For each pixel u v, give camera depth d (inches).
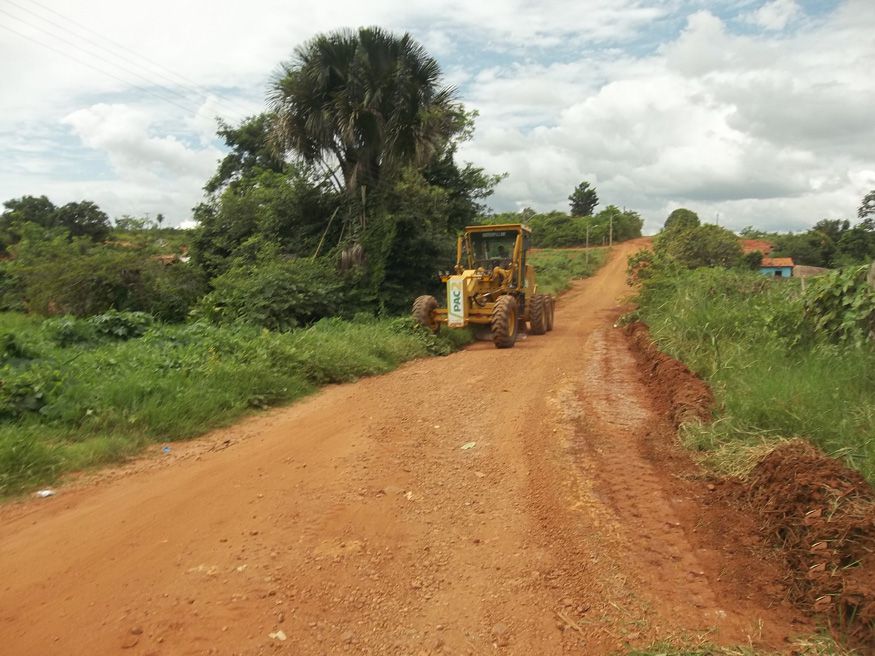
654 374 394.9
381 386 399.9
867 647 126.4
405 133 727.1
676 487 212.8
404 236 717.3
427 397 361.7
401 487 221.0
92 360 377.1
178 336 462.0
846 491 170.7
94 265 633.0
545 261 2005.4
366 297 683.4
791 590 147.7
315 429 298.0
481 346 623.5
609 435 275.0
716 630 135.7
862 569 143.9
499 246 672.4
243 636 135.4
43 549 177.6
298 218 772.6
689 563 164.6
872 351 297.0
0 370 317.4
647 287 743.7
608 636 136.1
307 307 609.0
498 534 185.8
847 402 244.1
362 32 722.2
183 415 304.2
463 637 137.5
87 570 164.2
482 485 223.8
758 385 271.1
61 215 1330.0
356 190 749.3
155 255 700.7
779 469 192.5
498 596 153.0
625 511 197.3
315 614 144.3
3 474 228.7
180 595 150.9
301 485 222.2
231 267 729.6
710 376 339.9
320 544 177.8
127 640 133.5
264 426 312.5
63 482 234.4
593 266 1991.9
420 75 738.2
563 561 168.6
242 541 179.3
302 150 744.3
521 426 294.5
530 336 698.2
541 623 141.9
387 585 157.9
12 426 271.0
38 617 142.7
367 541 180.4
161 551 173.9
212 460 256.5
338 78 732.0
